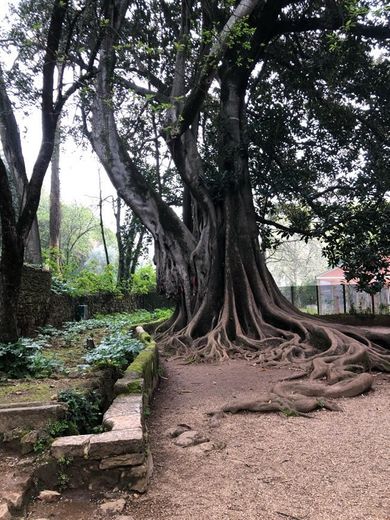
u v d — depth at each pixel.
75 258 33.31
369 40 14.44
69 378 5.59
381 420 5.18
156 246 12.88
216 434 4.81
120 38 11.28
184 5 12.19
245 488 3.48
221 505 3.21
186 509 3.15
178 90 12.15
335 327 10.15
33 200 6.64
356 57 14.38
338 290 20.83
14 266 6.37
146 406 5.42
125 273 23.73
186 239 12.52
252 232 12.47
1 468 3.46
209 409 5.83
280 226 15.38
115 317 16.55
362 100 15.69
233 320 11.14
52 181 21.84
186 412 5.77
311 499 3.29
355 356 7.82
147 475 3.50
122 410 4.17
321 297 21.09
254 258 12.13
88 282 18.33
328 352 8.51
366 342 9.50
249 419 5.35
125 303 21.91
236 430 4.93
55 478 3.36
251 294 11.55
